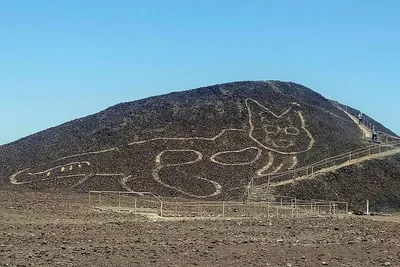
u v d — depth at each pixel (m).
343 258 25.70
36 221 35.19
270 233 34.66
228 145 90.88
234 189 76.38
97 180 81.00
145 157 87.94
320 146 90.25
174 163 85.38
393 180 79.00
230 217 46.75
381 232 37.50
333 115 109.44
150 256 23.83
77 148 95.19
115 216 41.59
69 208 45.25
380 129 112.19
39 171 87.75
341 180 77.00
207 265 22.53
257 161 85.19
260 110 103.62
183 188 77.25
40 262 21.19
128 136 96.44
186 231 33.69
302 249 27.98
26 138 110.56
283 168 82.31
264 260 24.22
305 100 113.31
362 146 91.81
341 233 36.12
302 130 96.56
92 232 30.95
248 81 119.38
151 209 51.44
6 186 79.25
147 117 103.81
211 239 30.30
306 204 67.94
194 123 99.25
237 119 100.12
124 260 22.67
